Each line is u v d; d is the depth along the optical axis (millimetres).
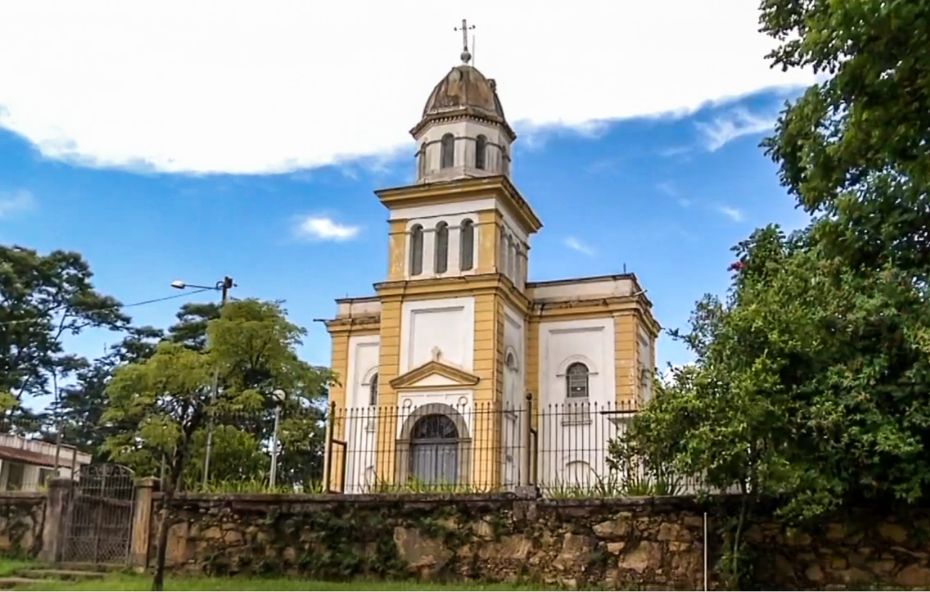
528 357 29984
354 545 12781
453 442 26016
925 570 10453
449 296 28219
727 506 11336
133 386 13398
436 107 31938
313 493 13438
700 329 11977
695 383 10703
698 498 11234
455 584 11938
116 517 14508
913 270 10438
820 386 10633
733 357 10992
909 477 10109
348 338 31094
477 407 26422
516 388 28812
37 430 40469
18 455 30641
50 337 42719
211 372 13633
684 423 10797
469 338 27516
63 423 39750
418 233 29984
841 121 9672
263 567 13039
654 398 11500
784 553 11039
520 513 12219
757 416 10078
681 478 11719
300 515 13164
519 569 12023
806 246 14414
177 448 13953
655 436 11164
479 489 14289
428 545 12477
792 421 10367
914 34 7418
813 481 10156
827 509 10406
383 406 27484
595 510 11930
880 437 9906
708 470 10375
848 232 10234
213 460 17781
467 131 31250
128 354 44656
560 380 29484
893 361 10531
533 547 12047
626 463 12547
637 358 29078
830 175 9680
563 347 29812
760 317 10836
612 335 29250
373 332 30844
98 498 14891
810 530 10984
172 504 13797
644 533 11648
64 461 33781
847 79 8094
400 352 28250
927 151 8227
